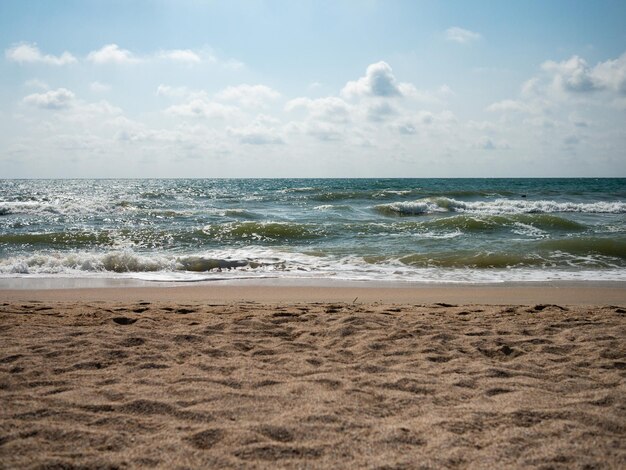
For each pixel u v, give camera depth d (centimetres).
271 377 407
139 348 483
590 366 446
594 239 1405
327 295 863
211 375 409
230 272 1128
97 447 281
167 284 981
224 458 270
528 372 428
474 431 309
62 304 725
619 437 302
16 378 393
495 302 806
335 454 276
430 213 2517
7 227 1967
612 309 709
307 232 1697
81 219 2209
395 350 494
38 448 277
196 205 2936
